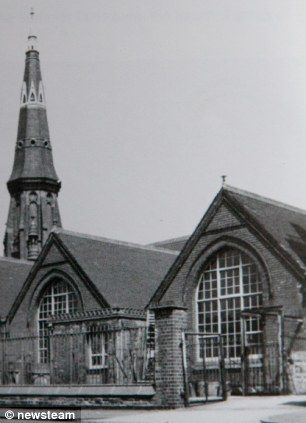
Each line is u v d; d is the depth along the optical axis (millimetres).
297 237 32031
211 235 31891
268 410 18359
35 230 74312
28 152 76688
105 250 40219
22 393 22672
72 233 39812
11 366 33969
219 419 16297
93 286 36406
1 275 45500
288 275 28984
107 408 20672
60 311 38781
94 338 32625
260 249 30078
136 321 33719
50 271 39219
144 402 20078
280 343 27141
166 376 19922
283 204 35281
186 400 19922
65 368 28797
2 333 40594
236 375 29094
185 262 32656
